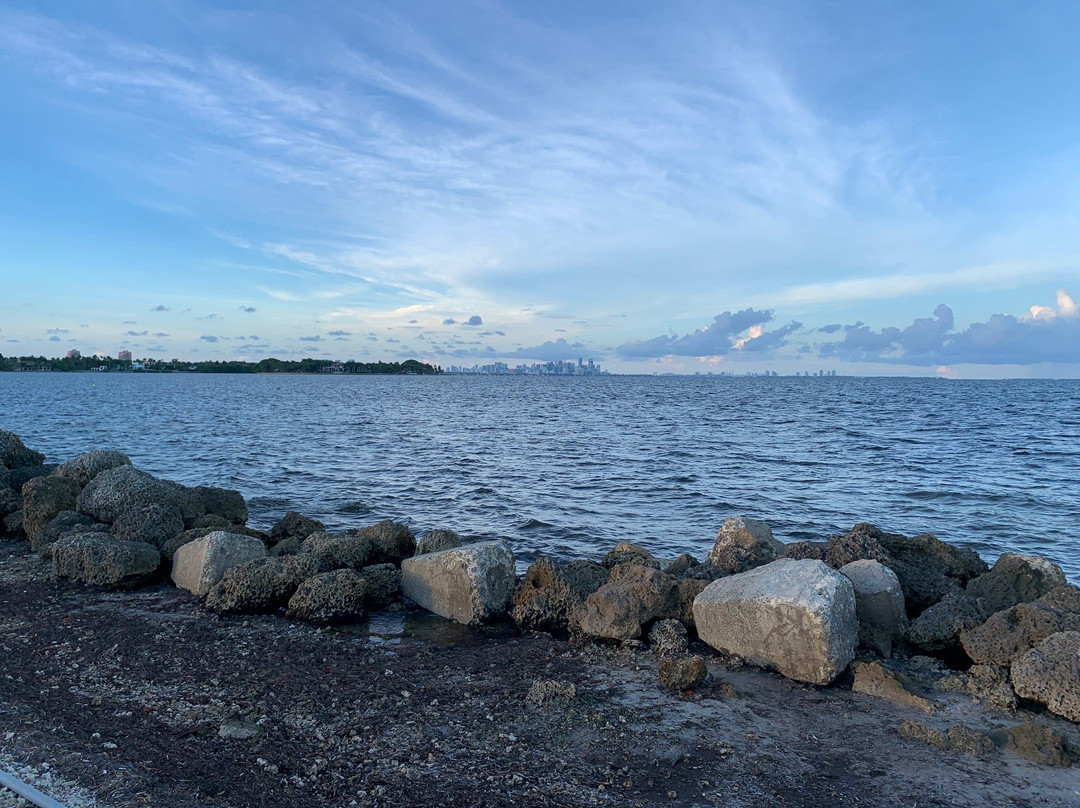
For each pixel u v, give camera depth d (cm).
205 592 1071
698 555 1564
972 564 1112
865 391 14062
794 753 613
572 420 5638
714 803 535
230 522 1441
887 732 654
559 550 1584
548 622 970
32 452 1973
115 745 606
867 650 869
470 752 607
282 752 603
